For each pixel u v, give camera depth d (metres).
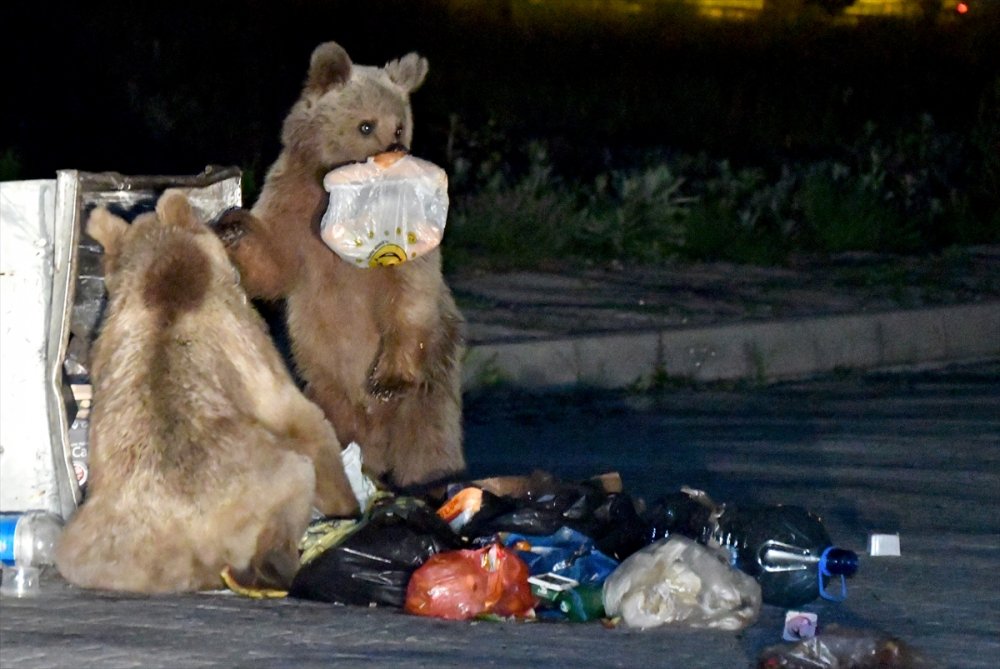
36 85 25.97
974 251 23.94
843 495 12.16
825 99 34.59
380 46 32.47
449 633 7.95
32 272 8.94
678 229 22.64
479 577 8.30
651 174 23.31
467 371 16.14
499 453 13.88
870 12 45.38
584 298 19.28
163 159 24.67
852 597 9.05
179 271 8.41
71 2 28.19
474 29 35.28
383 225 9.45
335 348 9.91
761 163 28.52
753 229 23.28
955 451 13.91
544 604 8.53
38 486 8.98
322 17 31.77
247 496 8.27
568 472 13.05
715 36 40.41
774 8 43.69
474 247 21.70
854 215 23.86
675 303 19.14
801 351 18.02
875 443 14.27
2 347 8.96
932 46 41.50
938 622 8.54
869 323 18.53
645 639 7.98
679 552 8.34
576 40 37.25
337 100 9.71
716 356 17.53
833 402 16.39
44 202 8.91
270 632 7.84
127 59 27.39
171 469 8.20
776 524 8.88
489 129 26.55
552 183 24.08
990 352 19.39
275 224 9.73
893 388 17.20
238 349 8.50
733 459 13.57
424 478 10.12
